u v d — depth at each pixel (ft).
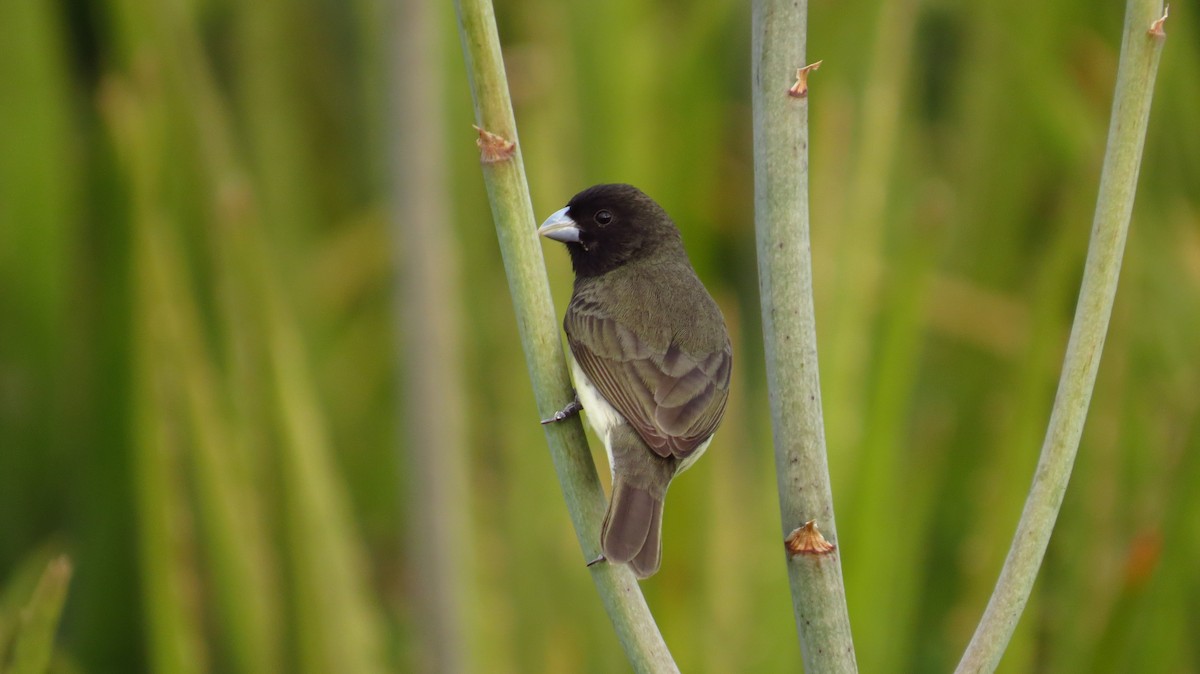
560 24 35.17
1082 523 34.19
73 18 38.91
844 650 16.74
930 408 39.75
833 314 32.71
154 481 30.71
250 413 31.22
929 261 33.04
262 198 41.55
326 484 31.63
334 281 44.01
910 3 33.73
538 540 33.06
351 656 31.76
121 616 32.22
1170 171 40.81
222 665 31.17
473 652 32.19
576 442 19.77
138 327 30.91
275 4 42.96
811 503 16.89
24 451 35.32
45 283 35.60
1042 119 41.68
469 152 35.73
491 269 35.73
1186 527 30.68
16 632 27.43
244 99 42.24
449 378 32.35
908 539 33.91
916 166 40.16
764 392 36.96
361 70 44.52
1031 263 41.70
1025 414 34.01
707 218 38.42
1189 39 40.81
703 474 33.19
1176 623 30.91
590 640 32.96
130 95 32.32
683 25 41.83
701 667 32.12
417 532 32.30
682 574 32.58
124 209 31.58
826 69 34.14
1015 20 41.68
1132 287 35.91
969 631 34.35
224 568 30.94
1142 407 34.88
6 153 35.81
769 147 16.89
